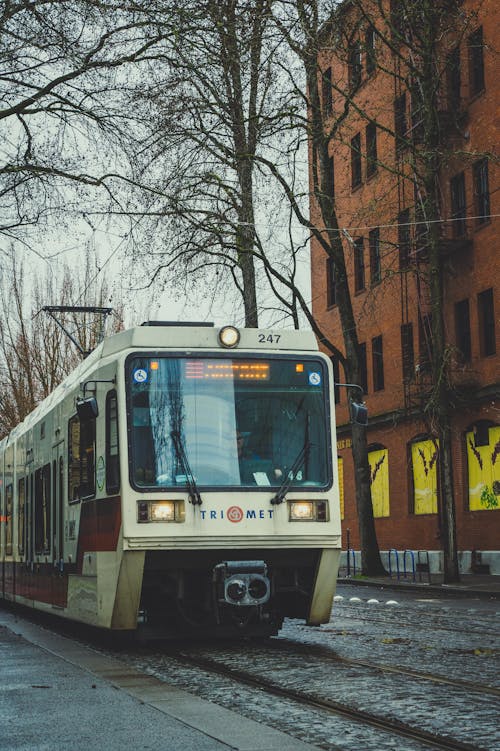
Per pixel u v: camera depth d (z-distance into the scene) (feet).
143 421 40.73
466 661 36.94
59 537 50.21
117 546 40.14
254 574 40.11
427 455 121.39
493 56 105.09
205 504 40.37
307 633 48.49
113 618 40.83
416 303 122.31
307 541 41.24
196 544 40.09
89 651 41.29
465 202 111.14
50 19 58.23
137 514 39.81
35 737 23.02
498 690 30.01
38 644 44.57
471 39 108.58
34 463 58.80
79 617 45.27
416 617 58.54
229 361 42.01
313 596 42.04
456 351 99.66
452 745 22.54
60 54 59.11
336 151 130.72
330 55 100.63
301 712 26.89
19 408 163.63
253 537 40.60
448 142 112.27
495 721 25.35
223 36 68.08
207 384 41.60
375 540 108.68
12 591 65.67
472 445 111.04
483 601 74.79
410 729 24.36
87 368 45.98
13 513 66.54
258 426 41.70
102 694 29.14
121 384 40.96
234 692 30.30
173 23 62.18
